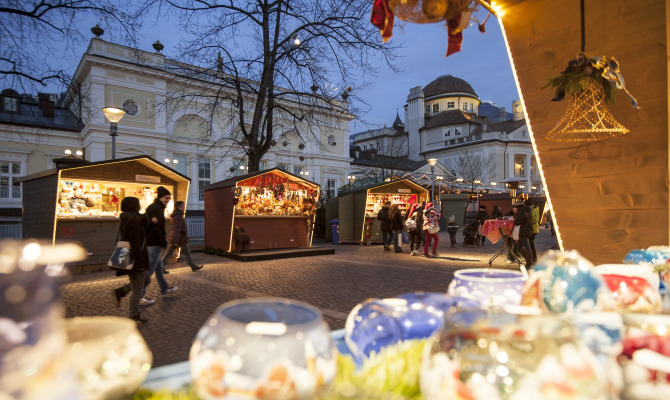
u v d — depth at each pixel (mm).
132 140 30484
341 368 928
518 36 4086
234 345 721
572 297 994
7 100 29422
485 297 1170
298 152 39969
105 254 9836
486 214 15047
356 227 16766
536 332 704
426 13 1748
